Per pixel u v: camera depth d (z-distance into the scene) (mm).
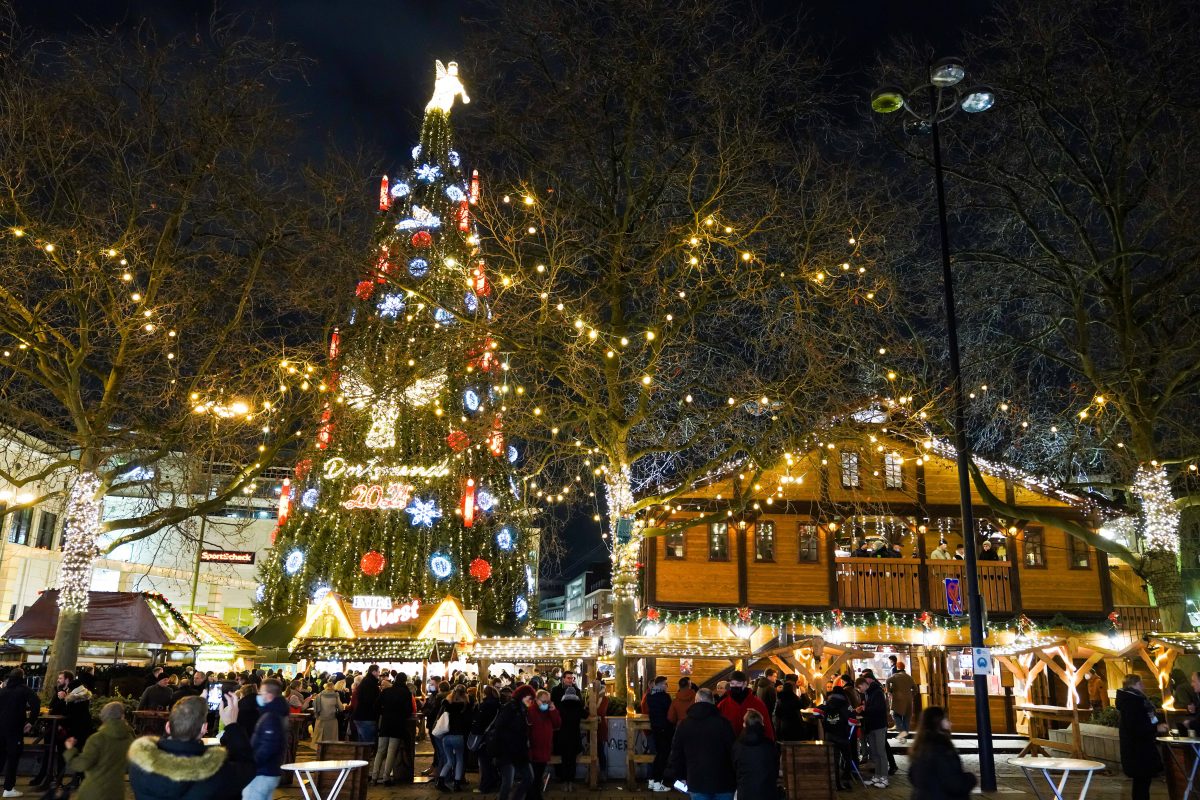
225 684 22594
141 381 21734
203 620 34125
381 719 17672
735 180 20328
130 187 20266
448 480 41656
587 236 21328
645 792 16406
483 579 40844
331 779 13617
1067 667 20859
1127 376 21906
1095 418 24141
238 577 61844
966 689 28797
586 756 17266
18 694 14930
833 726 17156
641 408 21031
